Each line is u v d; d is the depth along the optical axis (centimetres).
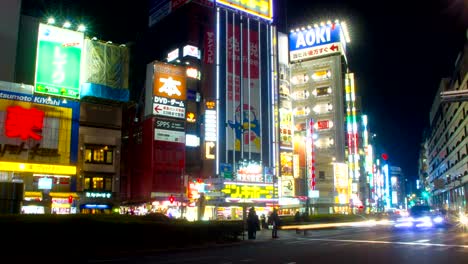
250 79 7925
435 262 1686
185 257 2064
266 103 8031
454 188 12119
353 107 10381
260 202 6750
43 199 4297
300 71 10719
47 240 2091
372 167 12688
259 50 8175
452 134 12012
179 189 6094
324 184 9319
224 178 6631
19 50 4859
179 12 8681
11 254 1983
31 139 4569
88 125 5062
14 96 4556
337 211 9125
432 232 3966
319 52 10606
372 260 1767
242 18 8088
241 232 3244
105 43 5347
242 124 7619
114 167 5141
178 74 6406
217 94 7456
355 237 3369
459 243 2641
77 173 4828
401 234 3653
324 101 10319
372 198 12488
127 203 5859
